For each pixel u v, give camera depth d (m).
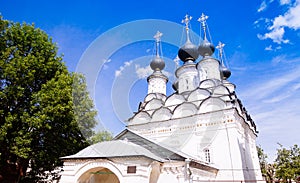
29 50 16.67
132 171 11.59
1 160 14.54
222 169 18.03
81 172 12.41
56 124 15.76
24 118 13.95
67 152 16.95
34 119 13.70
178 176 13.32
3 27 15.92
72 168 12.72
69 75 16.67
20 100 15.12
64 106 14.70
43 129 14.89
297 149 28.73
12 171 15.12
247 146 21.95
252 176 20.52
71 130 16.39
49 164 16.50
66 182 12.46
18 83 14.50
